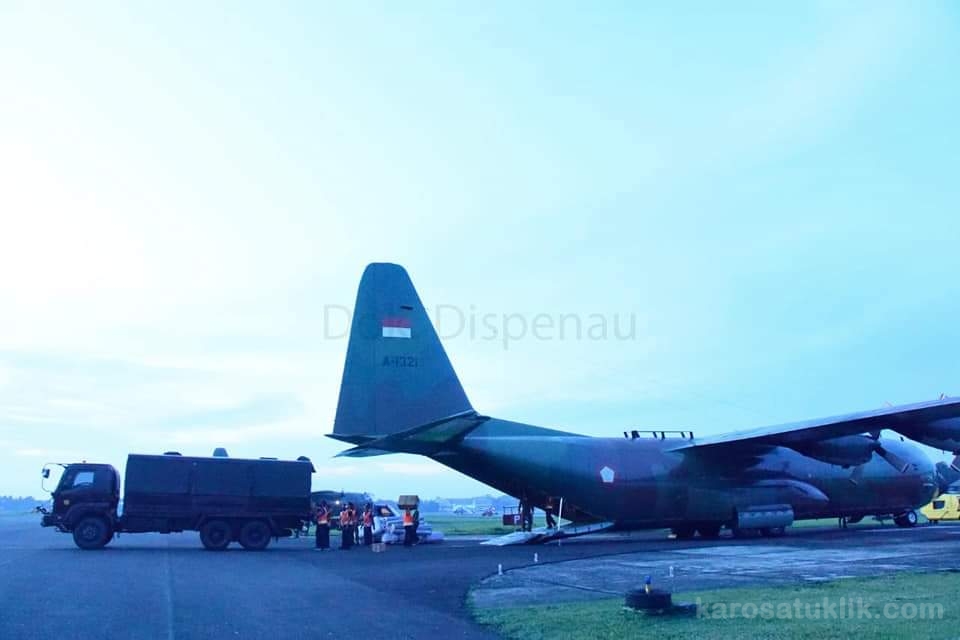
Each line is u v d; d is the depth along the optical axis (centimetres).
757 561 1889
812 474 2972
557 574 1695
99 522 2597
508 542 2608
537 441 2627
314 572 1794
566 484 2611
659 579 1573
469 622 1143
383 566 1927
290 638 1034
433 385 2508
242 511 2645
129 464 2608
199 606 1290
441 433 2466
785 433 2502
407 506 2866
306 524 2784
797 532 3067
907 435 2480
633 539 2861
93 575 1738
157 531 2627
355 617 1186
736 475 2816
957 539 2548
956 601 1234
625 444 2739
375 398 2447
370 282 2522
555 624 1098
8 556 2286
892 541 2498
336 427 2403
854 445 2686
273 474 2698
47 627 1104
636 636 1009
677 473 2730
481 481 2691
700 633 1020
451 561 2031
